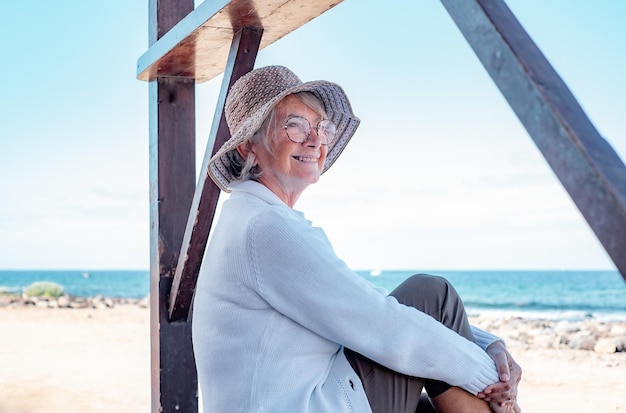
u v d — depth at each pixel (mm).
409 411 1773
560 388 8656
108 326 16969
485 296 38375
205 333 1774
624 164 1158
